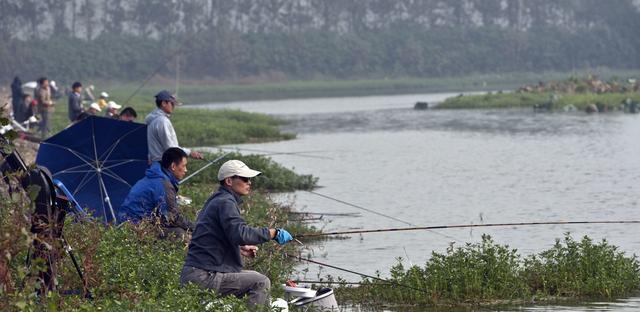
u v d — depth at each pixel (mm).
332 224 63281
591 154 113500
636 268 44562
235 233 32438
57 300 29734
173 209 41438
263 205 60594
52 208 31531
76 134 48062
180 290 31891
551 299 40938
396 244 55844
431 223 64438
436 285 41125
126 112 60438
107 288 33969
